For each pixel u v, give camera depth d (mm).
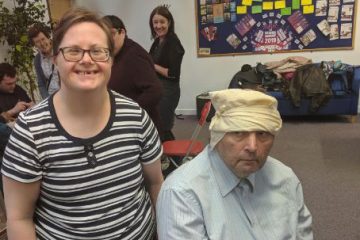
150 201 1234
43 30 2926
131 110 1069
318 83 4426
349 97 4410
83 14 939
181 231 951
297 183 1125
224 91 975
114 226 1054
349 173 2961
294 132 4227
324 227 2203
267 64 4852
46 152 949
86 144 977
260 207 1044
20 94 3096
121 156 1032
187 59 5312
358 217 2289
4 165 962
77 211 1015
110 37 980
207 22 5102
